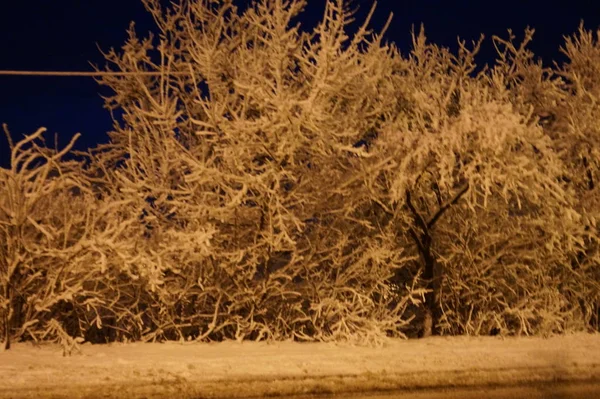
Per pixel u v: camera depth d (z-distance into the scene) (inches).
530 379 370.0
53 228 417.7
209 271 464.8
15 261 407.5
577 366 384.5
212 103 461.7
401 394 346.0
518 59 597.0
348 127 494.0
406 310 530.6
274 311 474.9
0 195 414.3
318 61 454.6
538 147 470.3
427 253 502.9
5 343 409.1
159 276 436.8
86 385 324.2
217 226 465.4
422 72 562.3
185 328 475.5
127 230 446.0
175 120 486.3
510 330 506.0
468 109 460.8
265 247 460.4
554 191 486.3
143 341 458.9
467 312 518.0
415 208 492.4
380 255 470.0
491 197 513.3
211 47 500.7
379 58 518.9
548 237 502.0
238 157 448.1
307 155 474.9
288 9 536.1
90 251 412.2
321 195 477.1
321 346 440.5
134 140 522.3
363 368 368.2
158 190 464.8
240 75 483.5
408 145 462.0
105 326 471.5
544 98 583.8
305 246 480.7
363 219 506.9
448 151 451.8
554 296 499.2
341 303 464.1
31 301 416.5
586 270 530.0
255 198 453.4
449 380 362.0
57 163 450.6
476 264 513.3
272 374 350.6
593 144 533.3
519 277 513.7
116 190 503.2
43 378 332.5
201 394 331.0
